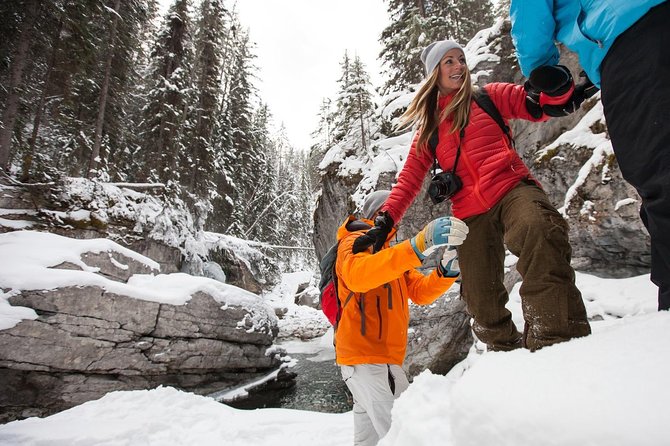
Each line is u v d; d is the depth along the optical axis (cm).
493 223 179
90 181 1183
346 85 1498
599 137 726
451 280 248
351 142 1298
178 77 2047
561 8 140
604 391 59
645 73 99
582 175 679
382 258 188
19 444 386
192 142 2214
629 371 62
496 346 186
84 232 1095
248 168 2912
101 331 777
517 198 161
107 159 1894
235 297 1049
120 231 1187
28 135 1973
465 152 188
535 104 180
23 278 723
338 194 1202
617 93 110
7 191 1002
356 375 237
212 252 1977
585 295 610
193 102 2230
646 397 53
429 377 154
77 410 479
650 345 70
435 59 202
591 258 685
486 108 190
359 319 239
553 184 786
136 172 2172
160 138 1944
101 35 1684
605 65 116
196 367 909
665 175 96
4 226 952
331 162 1277
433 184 196
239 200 2888
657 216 103
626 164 111
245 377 1023
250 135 2983
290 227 4081
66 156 1786
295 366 1300
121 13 1838
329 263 273
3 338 668
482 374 90
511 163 179
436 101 210
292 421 477
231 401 932
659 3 97
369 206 315
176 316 890
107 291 798
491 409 72
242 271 2069
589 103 819
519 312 599
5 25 1314
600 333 92
